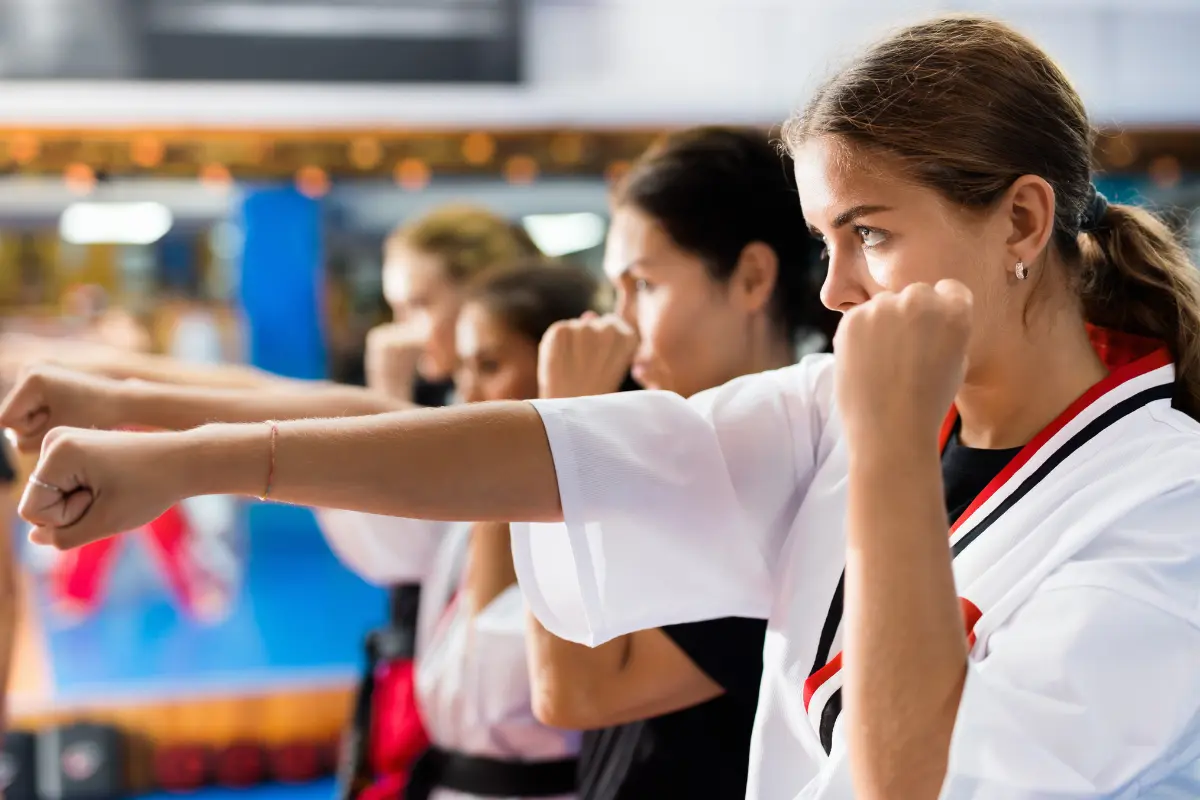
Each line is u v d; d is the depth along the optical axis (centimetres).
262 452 91
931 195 96
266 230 779
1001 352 105
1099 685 87
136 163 606
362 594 708
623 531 109
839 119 97
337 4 620
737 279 146
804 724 110
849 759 95
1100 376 109
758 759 113
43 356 155
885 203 97
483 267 262
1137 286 113
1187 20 666
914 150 95
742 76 659
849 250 102
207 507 679
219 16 611
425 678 201
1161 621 88
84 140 598
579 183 760
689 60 655
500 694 187
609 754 148
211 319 793
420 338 271
